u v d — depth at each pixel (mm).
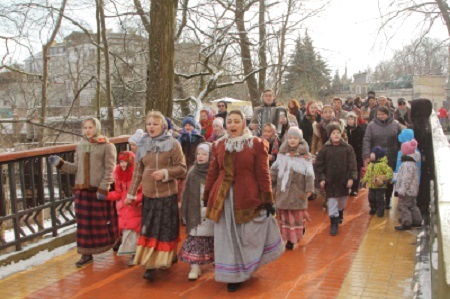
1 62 14391
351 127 9078
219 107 10016
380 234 6469
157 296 4457
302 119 9438
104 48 13227
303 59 15828
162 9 8148
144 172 4840
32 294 4562
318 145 8688
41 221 6230
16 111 18656
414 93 29938
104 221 5371
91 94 22938
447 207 2936
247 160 4523
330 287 4574
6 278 4996
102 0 12844
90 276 5031
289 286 4613
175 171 4762
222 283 4750
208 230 4852
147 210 4797
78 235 5281
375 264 5219
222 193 4500
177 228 4891
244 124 4648
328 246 5961
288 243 5863
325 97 27531
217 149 4664
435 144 5648
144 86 15000
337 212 6566
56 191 7070
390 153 8055
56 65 20562
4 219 5340
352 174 6633
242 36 14383
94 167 5223
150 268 4809
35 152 5789
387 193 7949
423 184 6855
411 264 5195
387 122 8086
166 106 8320
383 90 43688
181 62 14953
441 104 31312
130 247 5148
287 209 5832
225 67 15453
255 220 4520
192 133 7055
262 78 15703
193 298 4387
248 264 4477
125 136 7539
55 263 5469
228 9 13359
